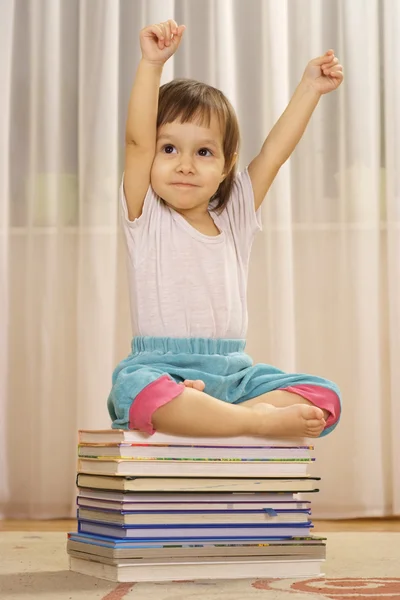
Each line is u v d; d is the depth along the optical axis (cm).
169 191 169
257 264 280
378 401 279
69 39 284
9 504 270
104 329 272
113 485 141
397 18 287
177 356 165
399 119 285
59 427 273
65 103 282
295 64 287
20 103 281
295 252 285
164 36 164
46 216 278
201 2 284
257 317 279
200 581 137
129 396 149
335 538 208
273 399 161
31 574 146
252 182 186
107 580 139
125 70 284
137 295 171
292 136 187
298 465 149
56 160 278
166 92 174
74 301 278
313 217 285
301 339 282
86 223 276
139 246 172
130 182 172
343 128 285
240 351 175
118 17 282
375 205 285
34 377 274
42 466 270
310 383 164
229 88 282
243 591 128
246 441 147
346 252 283
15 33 281
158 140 171
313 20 287
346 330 281
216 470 144
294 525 147
